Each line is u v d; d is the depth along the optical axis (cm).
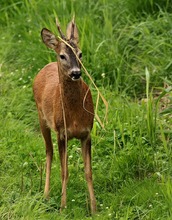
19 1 1662
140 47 1441
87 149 1109
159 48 1441
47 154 1162
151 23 1477
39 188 1141
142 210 1059
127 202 1096
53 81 1154
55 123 1105
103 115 1293
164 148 1194
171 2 1532
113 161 1188
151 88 1396
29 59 1477
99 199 1126
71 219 1066
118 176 1171
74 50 1055
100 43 1422
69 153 1232
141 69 1416
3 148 1249
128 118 1266
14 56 1523
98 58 1423
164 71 1396
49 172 1148
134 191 1112
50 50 1463
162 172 1152
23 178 1164
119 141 1242
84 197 1130
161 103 1342
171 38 1439
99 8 1558
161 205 1061
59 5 1578
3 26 1628
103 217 1049
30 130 1326
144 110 1281
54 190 1150
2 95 1406
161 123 1223
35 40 1515
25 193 1121
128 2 1541
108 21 1480
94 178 1171
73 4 1573
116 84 1383
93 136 1249
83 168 1202
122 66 1423
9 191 1128
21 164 1204
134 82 1402
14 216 1049
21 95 1395
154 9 1539
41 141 1278
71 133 1095
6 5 1666
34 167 1213
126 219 1030
